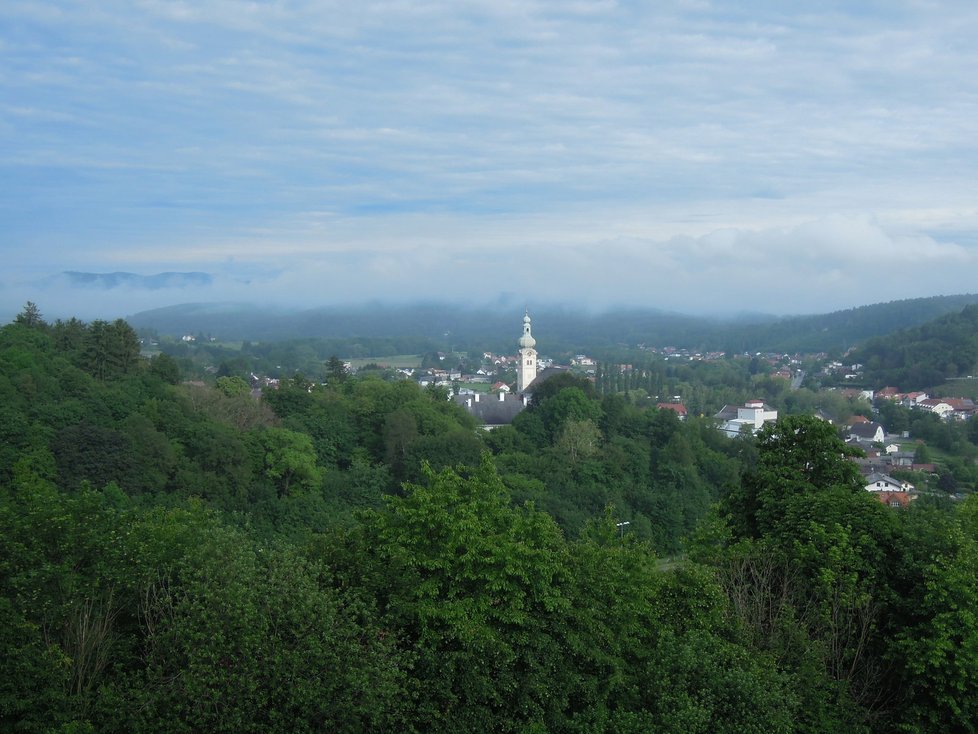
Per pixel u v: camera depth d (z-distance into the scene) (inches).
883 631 1075.9
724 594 1051.9
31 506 813.9
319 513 3159.5
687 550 1217.4
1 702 680.4
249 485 3344.0
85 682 758.5
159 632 781.3
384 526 921.5
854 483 1381.6
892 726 1019.9
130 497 2817.4
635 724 872.3
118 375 4045.3
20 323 4480.8
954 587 984.3
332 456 4030.5
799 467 1395.2
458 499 941.2
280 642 745.6
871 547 1099.9
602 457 4065.0
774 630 1045.2
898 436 6619.1
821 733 957.2
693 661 892.6
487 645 840.9
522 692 860.6
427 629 837.8
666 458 4183.1
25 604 726.5
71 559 793.6
